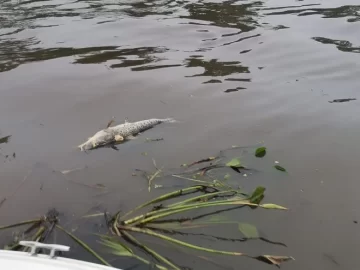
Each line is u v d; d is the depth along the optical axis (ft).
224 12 15.93
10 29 14.56
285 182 6.75
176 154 7.56
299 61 11.38
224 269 5.22
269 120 8.61
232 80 10.43
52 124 8.56
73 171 7.13
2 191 6.66
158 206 6.19
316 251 5.50
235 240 5.65
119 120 8.70
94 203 6.35
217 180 6.69
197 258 5.37
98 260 5.26
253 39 13.10
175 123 8.58
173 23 14.89
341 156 7.39
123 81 10.42
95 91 9.93
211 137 8.06
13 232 5.74
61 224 5.89
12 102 9.46
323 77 10.41
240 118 8.72
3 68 11.38
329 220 6.00
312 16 15.01
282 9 15.98
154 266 5.18
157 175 6.94
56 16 15.93
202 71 10.95
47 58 12.02
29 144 7.89
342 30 13.48
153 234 5.58
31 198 6.50
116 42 13.19
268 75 10.64
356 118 8.55
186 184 6.70
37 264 4.29
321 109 8.96
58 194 6.57
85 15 15.99
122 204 6.31
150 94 9.77
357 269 5.24
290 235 5.74
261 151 7.39
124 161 7.39
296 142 7.84
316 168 7.09
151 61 11.64
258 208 6.22
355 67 10.84
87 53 12.35
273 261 5.28
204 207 6.24
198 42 13.03
